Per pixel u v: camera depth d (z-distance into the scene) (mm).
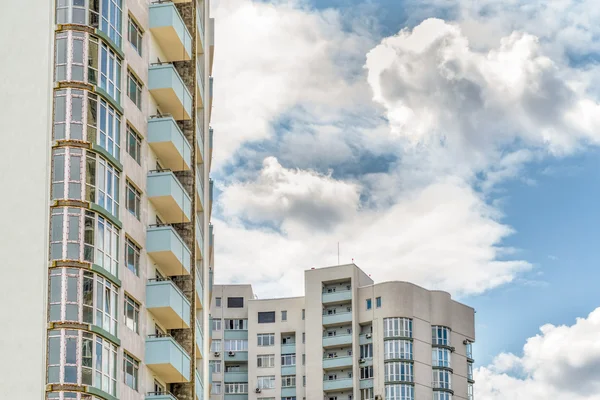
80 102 50125
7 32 50594
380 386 148125
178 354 55906
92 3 51750
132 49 55656
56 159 49281
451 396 151125
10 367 46719
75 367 47062
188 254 59156
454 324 155750
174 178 57094
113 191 51562
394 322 150375
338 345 151750
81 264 48375
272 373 153625
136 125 55281
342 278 153750
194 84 64188
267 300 156750
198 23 67500
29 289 47594
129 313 52688
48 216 48531
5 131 49500
